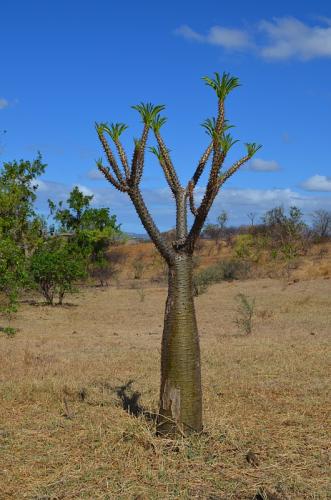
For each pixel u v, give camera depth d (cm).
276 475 446
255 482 436
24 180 2720
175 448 486
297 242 4016
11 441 524
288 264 3055
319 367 860
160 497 408
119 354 1020
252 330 1342
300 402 658
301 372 830
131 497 410
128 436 512
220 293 2323
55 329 1468
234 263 3125
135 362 935
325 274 2934
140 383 773
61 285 2089
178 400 500
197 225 484
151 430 522
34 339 1264
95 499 407
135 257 4691
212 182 464
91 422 574
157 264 4034
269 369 849
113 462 471
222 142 453
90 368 883
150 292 2597
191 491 421
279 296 2089
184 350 500
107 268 3547
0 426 571
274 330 1336
